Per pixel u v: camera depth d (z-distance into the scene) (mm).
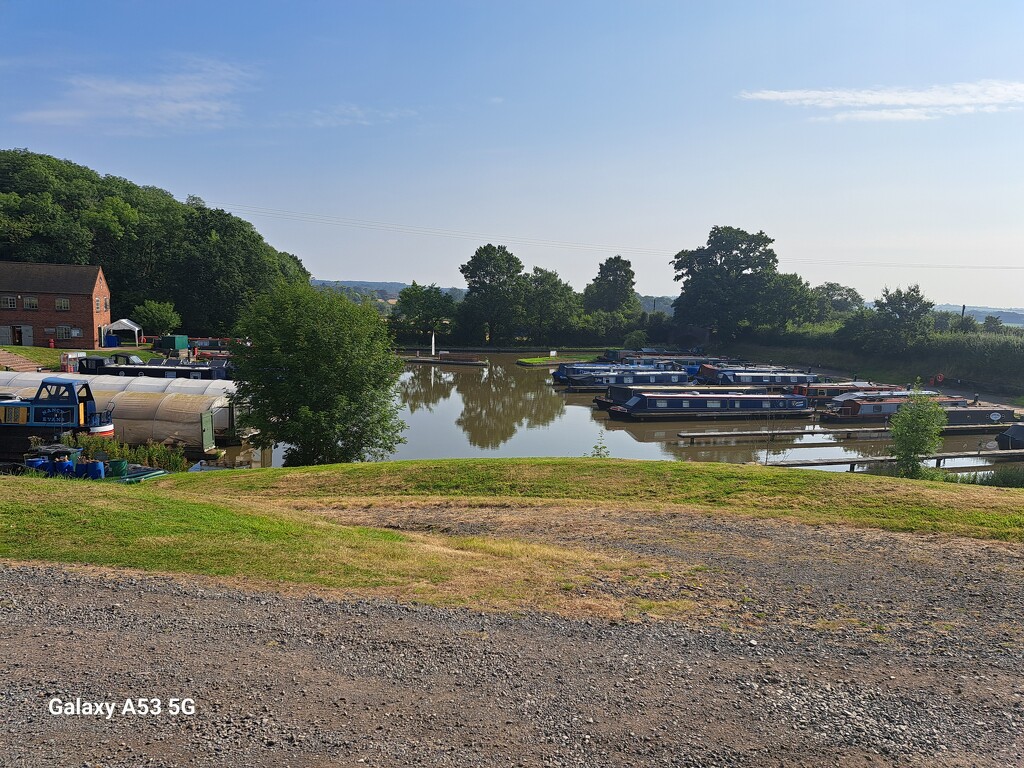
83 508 14078
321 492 20578
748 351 103750
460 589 11422
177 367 51812
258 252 101000
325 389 30000
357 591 11047
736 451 43906
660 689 8289
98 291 73562
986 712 7996
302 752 6699
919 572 12875
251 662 8477
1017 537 14930
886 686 8562
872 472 36969
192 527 13633
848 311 136125
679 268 116500
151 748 6664
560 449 42000
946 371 75938
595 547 14508
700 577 12539
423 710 7574
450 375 80562
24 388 36438
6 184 97812
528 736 7164
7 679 7773
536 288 117375
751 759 6953
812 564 13320
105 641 8844
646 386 65312
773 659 9227
